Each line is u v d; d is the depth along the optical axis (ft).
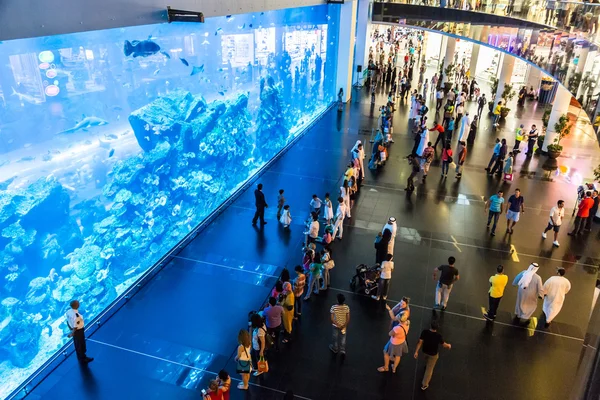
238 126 48.42
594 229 44.93
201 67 38.75
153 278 35.09
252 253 38.93
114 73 27.99
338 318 26.55
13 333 23.36
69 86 24.54
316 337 29.43
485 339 29.76
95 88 26.53
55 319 26.25
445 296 31.83
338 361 27.45
